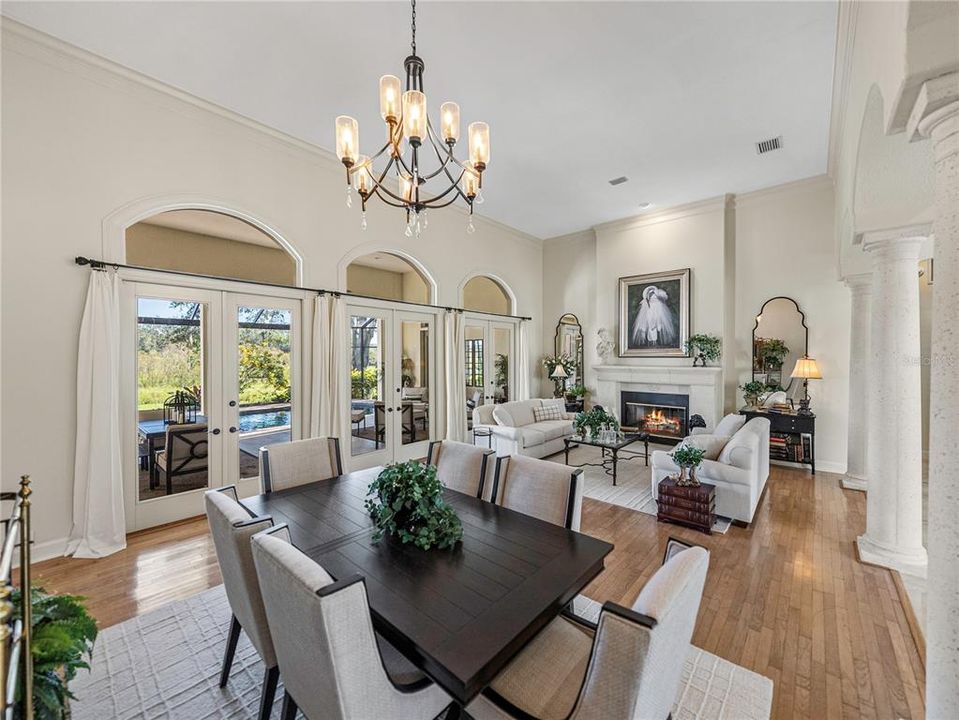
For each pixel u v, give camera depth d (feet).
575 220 23.24
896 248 9.64
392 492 6.23
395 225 18.34
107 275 10.68
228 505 5.57
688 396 20.84
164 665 6.65
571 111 12.71
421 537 5.84
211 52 10.27
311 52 10.22
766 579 9.06
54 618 4.23
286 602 3.81
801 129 13.79
